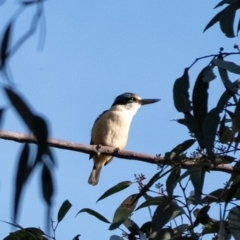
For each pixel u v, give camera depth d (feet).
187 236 26.09
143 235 26.27
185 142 26.20
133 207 27.53
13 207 12.74
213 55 25.34
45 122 12.76
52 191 13.28
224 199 25.76
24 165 13.23
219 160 25.20
